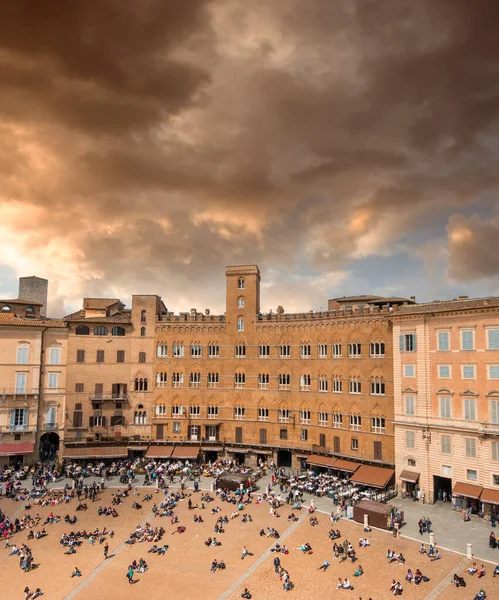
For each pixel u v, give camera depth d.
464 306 76.38
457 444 75.75
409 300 96.88
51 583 56.75
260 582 56.16
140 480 92.12
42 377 102.06
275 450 99.56
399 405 83.69
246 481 85.94
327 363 96.56
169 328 108.06
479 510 73.69
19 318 103.25
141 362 107.38
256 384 104.06
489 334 73.56
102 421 104.56
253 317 105.69
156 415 106.38
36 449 99.88
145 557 62.78
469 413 74.88
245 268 107.62
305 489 84.81
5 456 97.69
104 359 106.06
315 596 52.91
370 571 57.41
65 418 102.44
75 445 100.50
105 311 113.00
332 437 94.44
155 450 101.25
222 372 106.12
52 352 103.38
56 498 82.19
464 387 75.81
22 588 55.81
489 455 72.00
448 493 80.56
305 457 96.75
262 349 104.62
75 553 63.81
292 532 68.75
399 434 83.00
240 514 75.44
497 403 71.88
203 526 71.56
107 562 61.59
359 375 91.69
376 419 88.94
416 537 65.56
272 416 101.75
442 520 71.06
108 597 53.84
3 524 70.69
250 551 63.69
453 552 61.03
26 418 99.56
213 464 99.38
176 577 57.78
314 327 99.12
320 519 72.75
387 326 89.06
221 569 59.31
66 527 71.69
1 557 62.75
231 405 105.06
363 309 92.25
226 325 106.88
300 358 100.50
